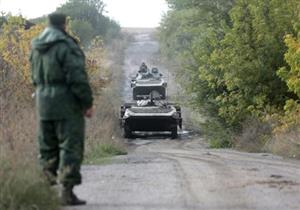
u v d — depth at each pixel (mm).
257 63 64812
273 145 54156
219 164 36812
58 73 19969
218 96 70062
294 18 63625
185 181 27500
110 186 25719
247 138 62719
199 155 48875
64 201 20750
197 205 21812
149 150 61281
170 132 82812
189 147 69812
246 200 22938
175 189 25062
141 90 110125
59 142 20391
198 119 99312
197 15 87500
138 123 78375
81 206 21000
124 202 22031
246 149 59906
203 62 73875
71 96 20109
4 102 35125
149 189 25000
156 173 30594
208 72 72188
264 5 64812
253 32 65250
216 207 21500
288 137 51188
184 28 92062
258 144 59000
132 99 112688
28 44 51750
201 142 76938
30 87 46344
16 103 37281
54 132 20609
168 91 126688
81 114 20375
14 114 32875
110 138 53844
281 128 53375
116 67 159375
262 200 22984
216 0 84625
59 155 20906
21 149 23172
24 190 18938
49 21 20484
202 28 86375
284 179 28516
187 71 82938
